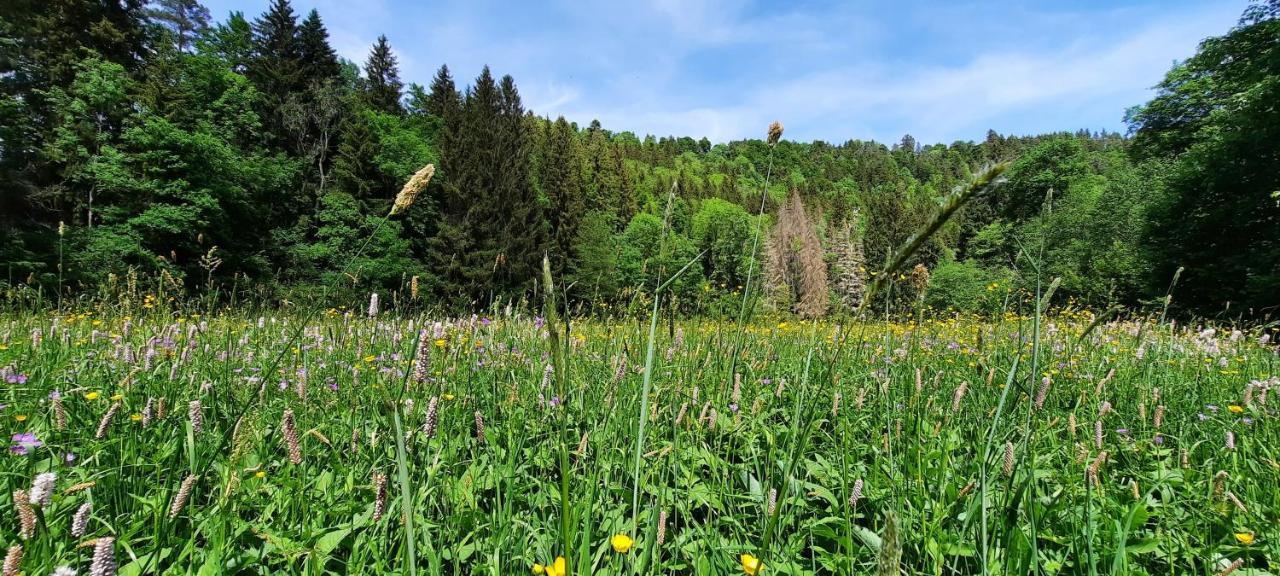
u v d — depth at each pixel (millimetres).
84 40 26125
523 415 2537
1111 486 2203
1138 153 23219
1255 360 4547
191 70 27766
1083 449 2084
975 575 1706
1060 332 5258
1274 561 1728
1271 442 2535
